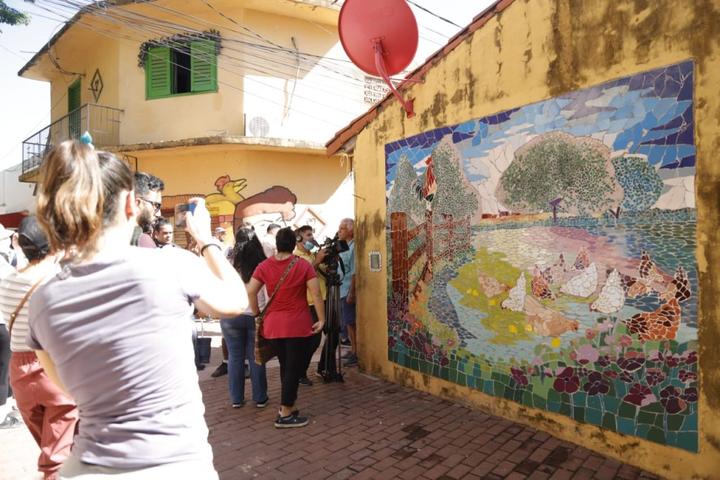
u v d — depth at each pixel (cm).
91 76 1388
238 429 459
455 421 459
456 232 501
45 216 155
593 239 386
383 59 507
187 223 191
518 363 444
